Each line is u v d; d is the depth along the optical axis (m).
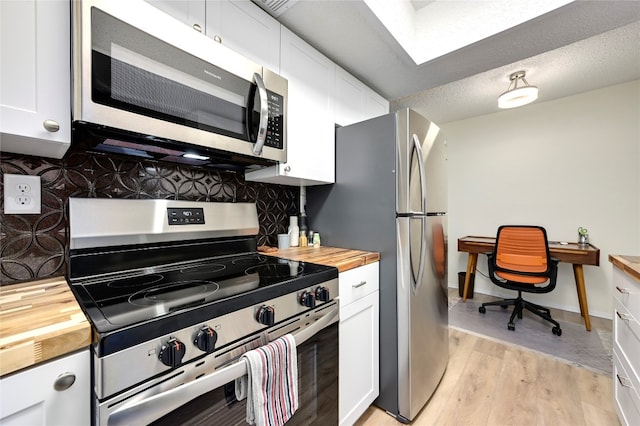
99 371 0.55
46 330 0.55
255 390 0.77
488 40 1.53
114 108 0.78
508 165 3.43
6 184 0.88
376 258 1.52
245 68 1.13
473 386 1.75
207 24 1.08
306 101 1.51
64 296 0.78
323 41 1.55
